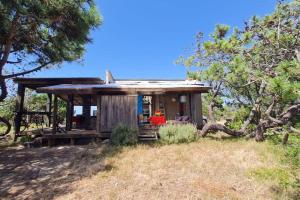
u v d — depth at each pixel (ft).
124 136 38.01
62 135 40.24
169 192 19.53
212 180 21.81
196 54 38.86
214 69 29.45
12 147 38.65
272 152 29.07
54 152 34.01
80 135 40.96
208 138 42.32
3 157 31.40
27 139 43.70
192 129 40.27
